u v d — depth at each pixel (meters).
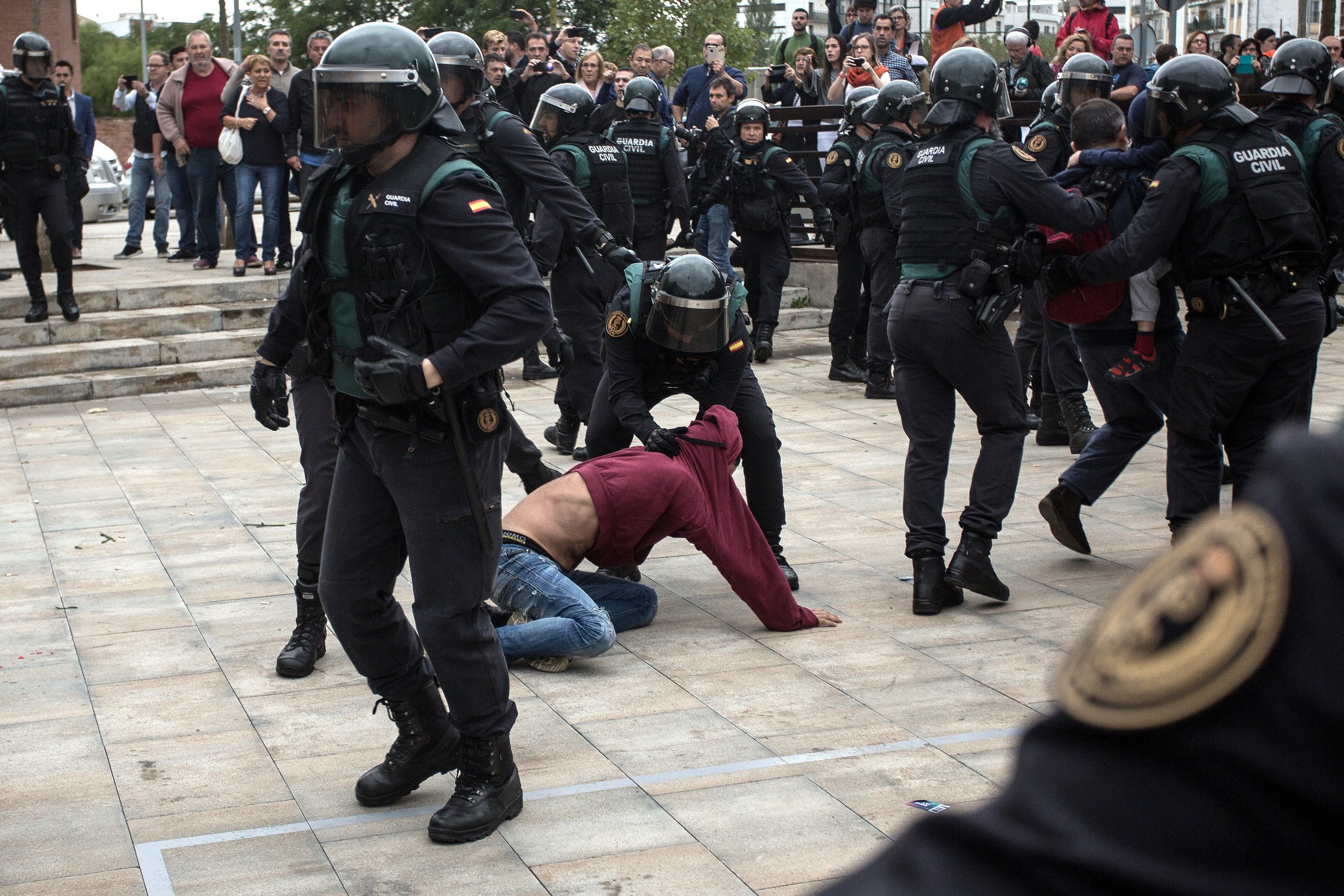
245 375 10.09
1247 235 4.66
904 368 5.04
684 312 4.56
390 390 2.96
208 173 11.70
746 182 10.22
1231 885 0.66
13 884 3.08
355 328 3.14
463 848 3.24
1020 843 0.70
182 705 4.19
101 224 17.17
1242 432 5.00
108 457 7.82
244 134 11.19
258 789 3.60
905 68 12.45
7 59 30.62
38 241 10.12
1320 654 0.66
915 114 6.75
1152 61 12.30
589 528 4.60
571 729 3.97
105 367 9.96
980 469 4.98
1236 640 0.68
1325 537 0.68
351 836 3.32
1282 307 4.73
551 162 5.79
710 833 3.29
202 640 4.78
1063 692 0.74
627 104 9.25
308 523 4.33
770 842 3.24
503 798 3.33
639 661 4.53
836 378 10.02
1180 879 0.67
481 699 3.27
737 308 4.92
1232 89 4.71
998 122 10.55
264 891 3.05
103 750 3.86
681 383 4.96
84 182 10.93
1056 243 5.00
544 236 6.85
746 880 3.06
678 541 6.05
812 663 4.48
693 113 13.52
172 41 63.97
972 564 4.90
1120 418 5.37
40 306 10.16
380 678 3.40
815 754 3.75
